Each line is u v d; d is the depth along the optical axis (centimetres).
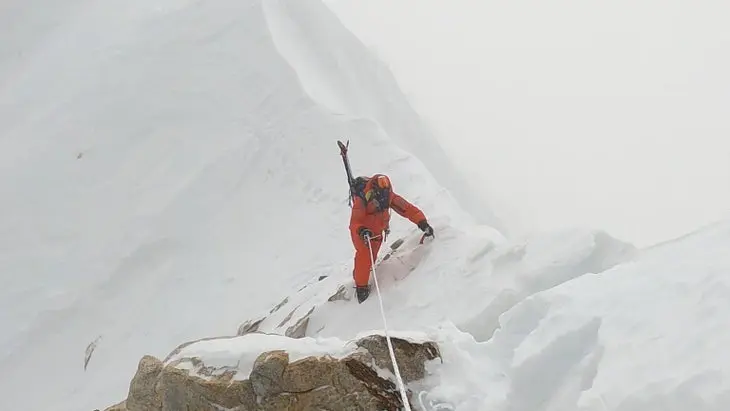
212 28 1709
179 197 1406
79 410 1132
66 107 1717
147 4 1958
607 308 412
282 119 1430
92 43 1912
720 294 368
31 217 1505
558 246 622
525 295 602
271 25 1683
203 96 1580
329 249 1145
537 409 390
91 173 1548
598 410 345
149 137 1562
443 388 412
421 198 1062
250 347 463
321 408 424
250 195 1355
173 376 464
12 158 1652
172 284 1281
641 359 357
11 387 1245
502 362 434
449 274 703
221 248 1295
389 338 422
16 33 2106
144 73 1692
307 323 795
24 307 1348
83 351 1256
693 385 323
